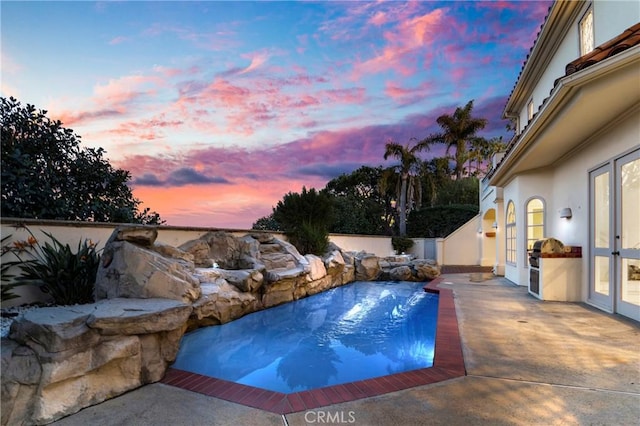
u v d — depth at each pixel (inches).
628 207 258.4
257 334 284.5
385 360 225.5
